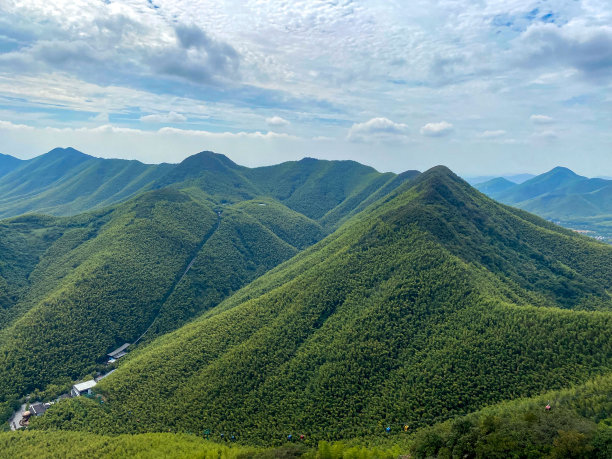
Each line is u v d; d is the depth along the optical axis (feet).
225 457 305.12
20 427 415.64
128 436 365.81
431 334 401.70
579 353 325.01
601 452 197.36
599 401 255.91
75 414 413.80
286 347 446.19
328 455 275.39
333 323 457.27
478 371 345.51
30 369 487.61
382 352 394.73
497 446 217.77
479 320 390.21
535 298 487.20
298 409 372.58
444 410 326.44
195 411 397.19
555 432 217.97
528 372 328.90
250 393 401.70
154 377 456.45
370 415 346.54
